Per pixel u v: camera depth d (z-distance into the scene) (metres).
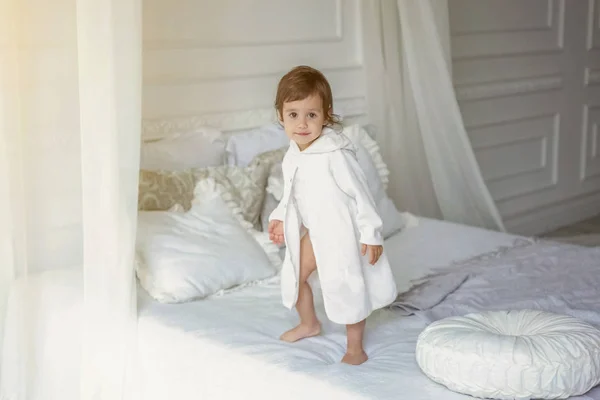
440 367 1.79
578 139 5.42
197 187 2.72
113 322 2.12
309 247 2.10
